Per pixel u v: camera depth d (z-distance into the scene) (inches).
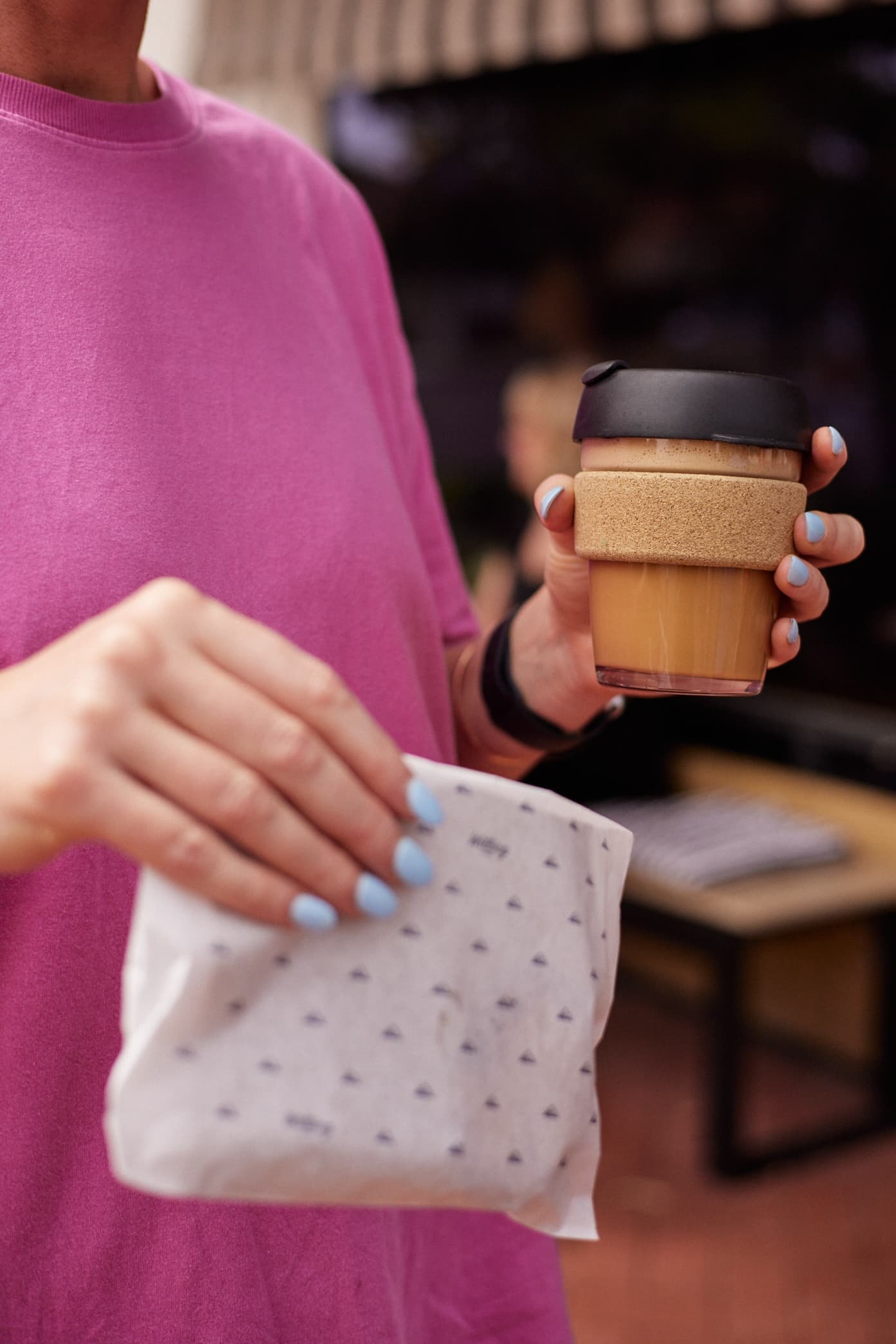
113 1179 31.7
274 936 23.0
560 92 176.9
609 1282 117.3
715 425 31.1
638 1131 144.5
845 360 154.9
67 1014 31.4
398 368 45.5
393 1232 37.1
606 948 28.6
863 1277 118.1
